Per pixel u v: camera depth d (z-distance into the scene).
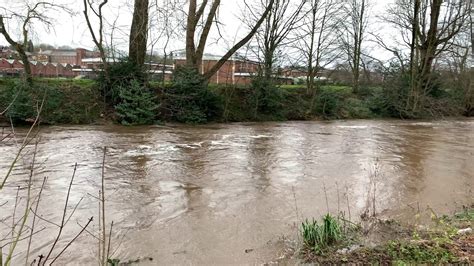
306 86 27.94
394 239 5.09
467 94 32.56
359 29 32.72
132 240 5.53
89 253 5.02
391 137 17.66
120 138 14.77
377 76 32.44
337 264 4.45
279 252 5.12
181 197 7.66
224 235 5.80
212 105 21.61
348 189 8.45
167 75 21.59
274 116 24.64
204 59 28.73
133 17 20.08
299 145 14.45
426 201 7.70
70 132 15.86
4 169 9.25
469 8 28.27
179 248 5.31
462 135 19.05
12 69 20.36
